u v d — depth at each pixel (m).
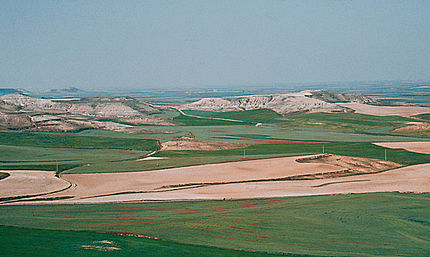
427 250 53.97
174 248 52.62
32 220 64.12
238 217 65.81
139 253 50.66
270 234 58.47
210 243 54.84
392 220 65.19
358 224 63.16
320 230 60.38
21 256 48.31
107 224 62.31
